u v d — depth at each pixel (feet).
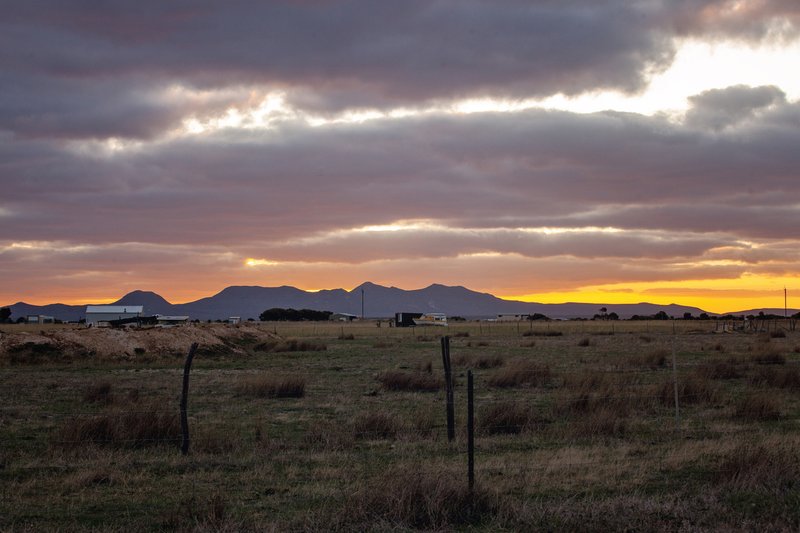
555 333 260.42
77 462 45.88
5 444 53.83
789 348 155.53
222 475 42.34
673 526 31.19
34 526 32.48
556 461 43.45
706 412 65.00
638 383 82.99
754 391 77.92
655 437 53.26
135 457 47.44
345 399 77.61
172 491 38.75
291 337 256.93
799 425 58.70
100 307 382.63
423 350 174.70
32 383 98.73
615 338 224.74
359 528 30.99
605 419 55.88
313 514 32.81
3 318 593.83
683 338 219.41
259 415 66.54
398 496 32.83
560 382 88.99
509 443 51.49
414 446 50.06
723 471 39.47
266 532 30.22
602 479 39.60
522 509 32.91
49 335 147.74
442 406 71.41
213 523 30.86
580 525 31.27
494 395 80.28
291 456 47.37
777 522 30.76
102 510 35.53
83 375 111.55
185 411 48.85
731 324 311.27
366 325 484.33
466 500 33.32
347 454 47.60
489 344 196.75
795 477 37.96
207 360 144.77
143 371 119.14
